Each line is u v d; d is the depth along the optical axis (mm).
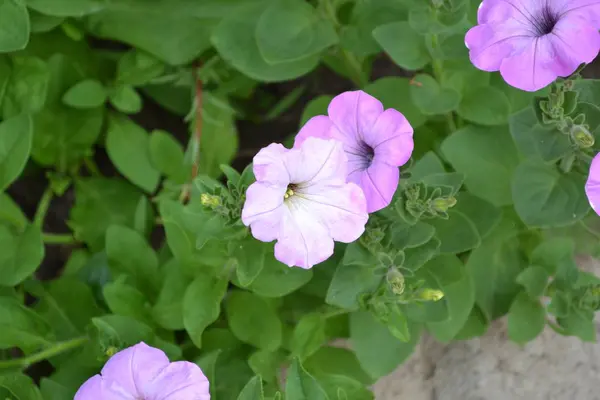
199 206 750
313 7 871
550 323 807
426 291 729
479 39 700
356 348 789
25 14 821
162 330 813
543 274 792
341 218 689
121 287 794
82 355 794
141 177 885
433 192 726
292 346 800
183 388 688
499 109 812
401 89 837
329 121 701
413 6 763
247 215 673
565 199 774
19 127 812
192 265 784
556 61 689
